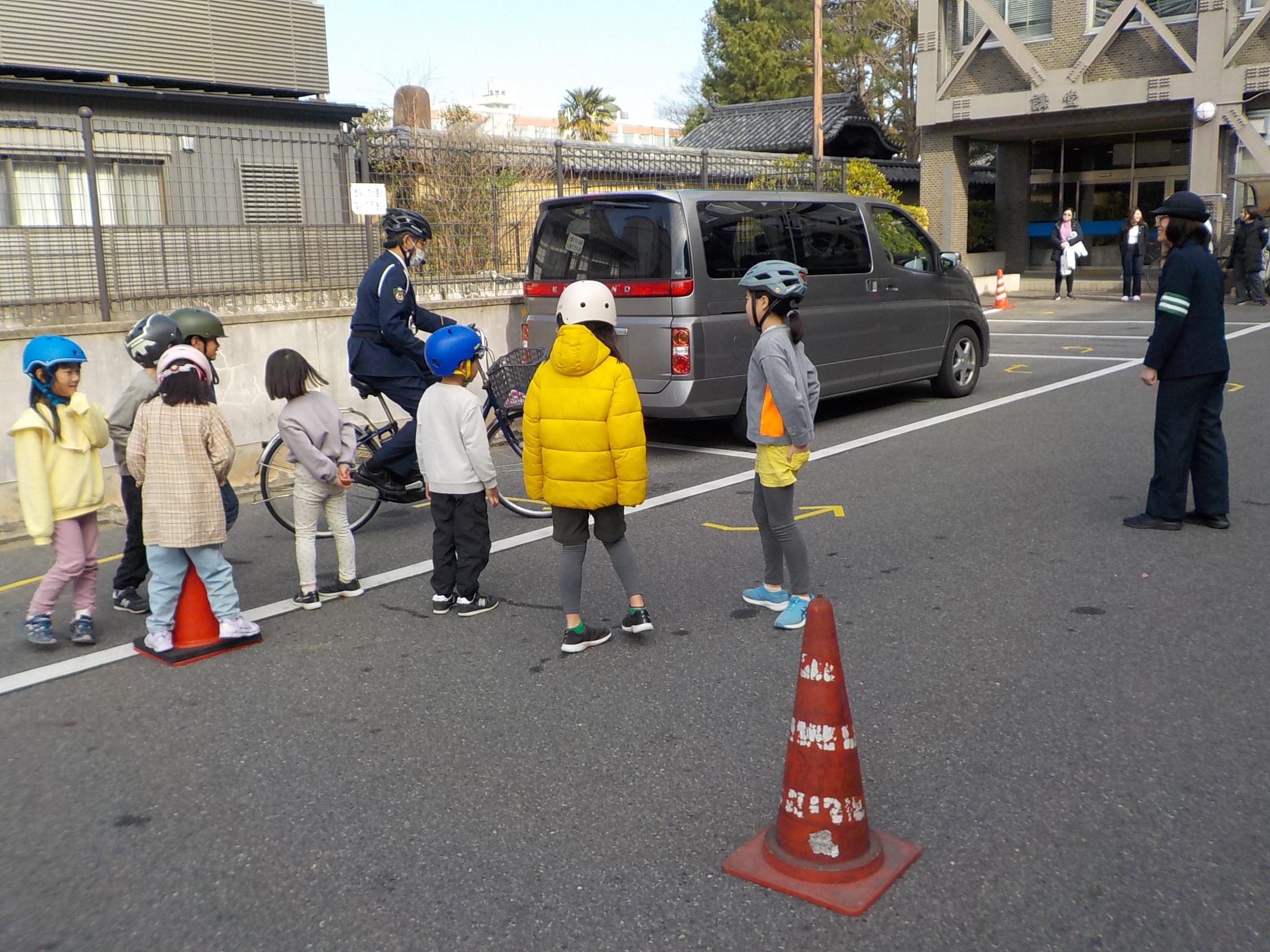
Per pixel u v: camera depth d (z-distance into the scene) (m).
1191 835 3.02
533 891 2.87
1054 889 2.79
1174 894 2.76
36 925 2.79
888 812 3.19
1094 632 4.54
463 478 4.97
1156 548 5.67
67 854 3.12
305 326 9.02
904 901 2.77
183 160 8.82
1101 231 26.50
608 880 2.91
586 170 11.29
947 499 6.82
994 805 3.21
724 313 8.19
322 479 5.07
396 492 6.66
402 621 5.05
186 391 4.54
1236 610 4.73
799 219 8.92
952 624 4.69
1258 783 3.29
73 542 4.84
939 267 10.38
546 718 3.93
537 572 5.71
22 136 8.41
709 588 5.34
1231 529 5.98
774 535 4.82
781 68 43.00
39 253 8.23
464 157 10.16
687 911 2.76
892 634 4.60
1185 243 5.80
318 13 16.84
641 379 8.14
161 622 4.67
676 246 7.93
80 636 4.87
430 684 4.29
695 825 3.17
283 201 9.21
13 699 4.28
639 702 4.04
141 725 3.99
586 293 4.40
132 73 14.94
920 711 3.85
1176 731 3.64
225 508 5.80
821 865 2.82
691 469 8.04
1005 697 3.94
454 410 4.96
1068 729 3.68
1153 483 6.01
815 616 2.83
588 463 4.36
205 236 8.88
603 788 3.40
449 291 10.10
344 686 4.30
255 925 2.76
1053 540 5.88
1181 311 5.71
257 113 15.11
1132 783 3.31
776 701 4.00
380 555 6.20
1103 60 21.98
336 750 3.73
